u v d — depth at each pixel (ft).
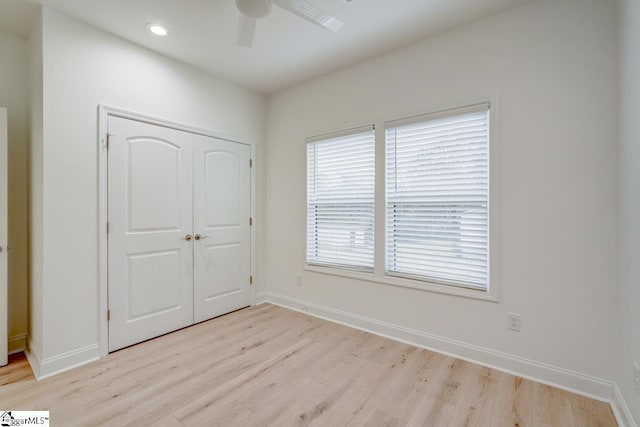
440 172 8.20
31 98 7.78
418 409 5.82
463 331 7.77
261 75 10.60
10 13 7.20
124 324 8.32
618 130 5.87
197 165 10.09
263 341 8.78
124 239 8.32
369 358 7.78
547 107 6.66
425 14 7.28
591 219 6.23
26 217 8.30
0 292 7.29
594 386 6.17
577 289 6.37
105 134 7.93
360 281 9.73
